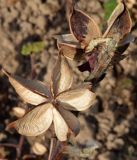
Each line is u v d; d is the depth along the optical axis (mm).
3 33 472
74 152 211
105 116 424
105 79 432
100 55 177
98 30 180
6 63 459
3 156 409
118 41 174
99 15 448
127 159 407
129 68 431
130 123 422
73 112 178
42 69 446
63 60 177
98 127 419
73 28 180
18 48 464
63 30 468
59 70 177
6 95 442
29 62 455
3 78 450
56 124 173
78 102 173
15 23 477
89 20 179
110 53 175
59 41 184
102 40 175
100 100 428
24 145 408
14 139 420
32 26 474
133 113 426
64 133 173
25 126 172
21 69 455
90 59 180
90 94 171
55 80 177
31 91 177
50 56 451
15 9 483
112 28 174
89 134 414
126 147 413
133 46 419
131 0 337
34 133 173
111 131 419
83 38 180
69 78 177
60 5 477
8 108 437
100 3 456
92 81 179
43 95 177
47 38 465
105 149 412
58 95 173
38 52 452
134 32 285
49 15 476
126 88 432
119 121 423
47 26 472
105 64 176
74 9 181
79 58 183
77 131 171
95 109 423
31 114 172
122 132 419
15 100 439
